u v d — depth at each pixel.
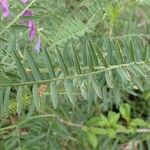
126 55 0.24
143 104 0.48
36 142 0.36
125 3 0.32
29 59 0.23
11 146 0.34
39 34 0.29
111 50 0.24
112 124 0.42
